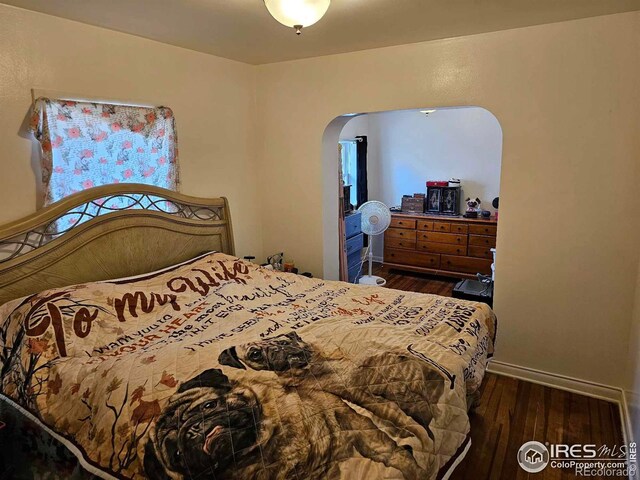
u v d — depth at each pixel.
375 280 5.09
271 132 3.72
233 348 1.77
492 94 2.78
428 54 2.93
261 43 2.92
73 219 2.35
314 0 1.77
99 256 2.43
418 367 1.64
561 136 2.63
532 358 2.94
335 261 3.92
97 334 1.99
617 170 2.51
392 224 5.74
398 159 6.04
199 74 3.17
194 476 1.24
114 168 2.59
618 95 2.45
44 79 2.28
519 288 2.90
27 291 2.15
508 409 2.66
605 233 2.60
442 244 5.44
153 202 2.79
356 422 1.36
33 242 2.21
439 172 5.78
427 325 2.14
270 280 2.83
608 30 2.41
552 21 2.51
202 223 3.12
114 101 2.60
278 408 1.41
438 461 1.40
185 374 1.61
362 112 3.27
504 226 2.88
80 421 1.61
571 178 2.64
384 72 3.11
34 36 2.22
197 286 2.55
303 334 1.96
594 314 2.71
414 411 1.44
